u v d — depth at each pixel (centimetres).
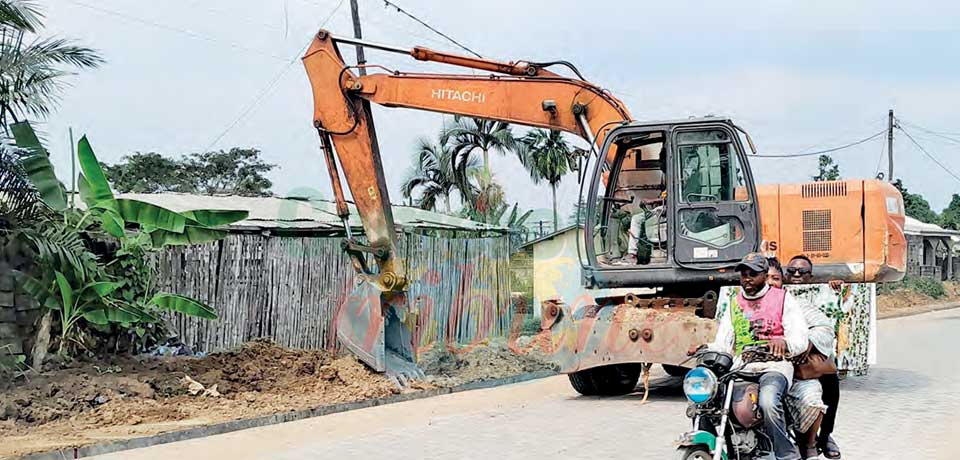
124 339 1340
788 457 679
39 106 1296
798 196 1397
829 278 1375
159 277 1391
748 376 688
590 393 1377
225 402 1197
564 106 1419
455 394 1400
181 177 3934
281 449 967
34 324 1218
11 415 1045
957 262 6109
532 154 3728
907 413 1166
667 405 1261
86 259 1234
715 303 1292
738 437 674
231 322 1473
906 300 4200
